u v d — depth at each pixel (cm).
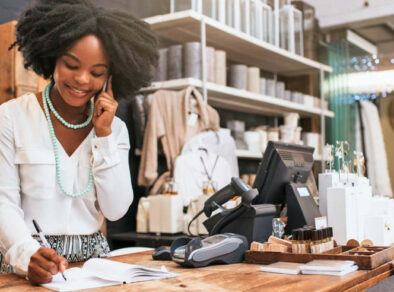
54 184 137
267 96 386
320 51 556
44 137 137
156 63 155
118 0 340
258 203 171
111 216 144
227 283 111
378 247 150
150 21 322
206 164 302
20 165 135
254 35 388
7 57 239
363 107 569
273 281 113
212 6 338
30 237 124
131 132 336
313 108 462
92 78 131
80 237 144
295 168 180
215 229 158
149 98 306
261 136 393
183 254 136
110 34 131
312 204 179
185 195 292
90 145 143
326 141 544
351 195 172
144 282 113
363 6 536
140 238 275
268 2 412
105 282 111
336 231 169
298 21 463
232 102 383
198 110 310
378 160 561
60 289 105
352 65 614
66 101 131
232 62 430
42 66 144
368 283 123
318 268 121
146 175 293
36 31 134
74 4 134
